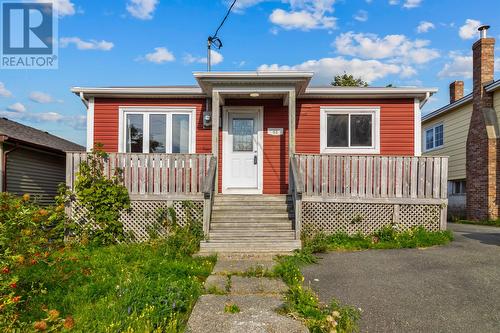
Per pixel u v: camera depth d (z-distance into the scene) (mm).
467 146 14727
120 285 4504
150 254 6625
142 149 10023
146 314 3695
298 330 3477
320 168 8398
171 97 10016
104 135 9953
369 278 5457
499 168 13227
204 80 8383
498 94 13438
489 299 4586
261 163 9969
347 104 10023
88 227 7887
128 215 8289
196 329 3494
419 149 9906
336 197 8305
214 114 8602
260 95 9359
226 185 9945
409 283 5203
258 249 7195
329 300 4582
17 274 3996
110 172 8305
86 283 4855
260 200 8438
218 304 4199
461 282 5203
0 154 10023
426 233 8000
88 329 3486
